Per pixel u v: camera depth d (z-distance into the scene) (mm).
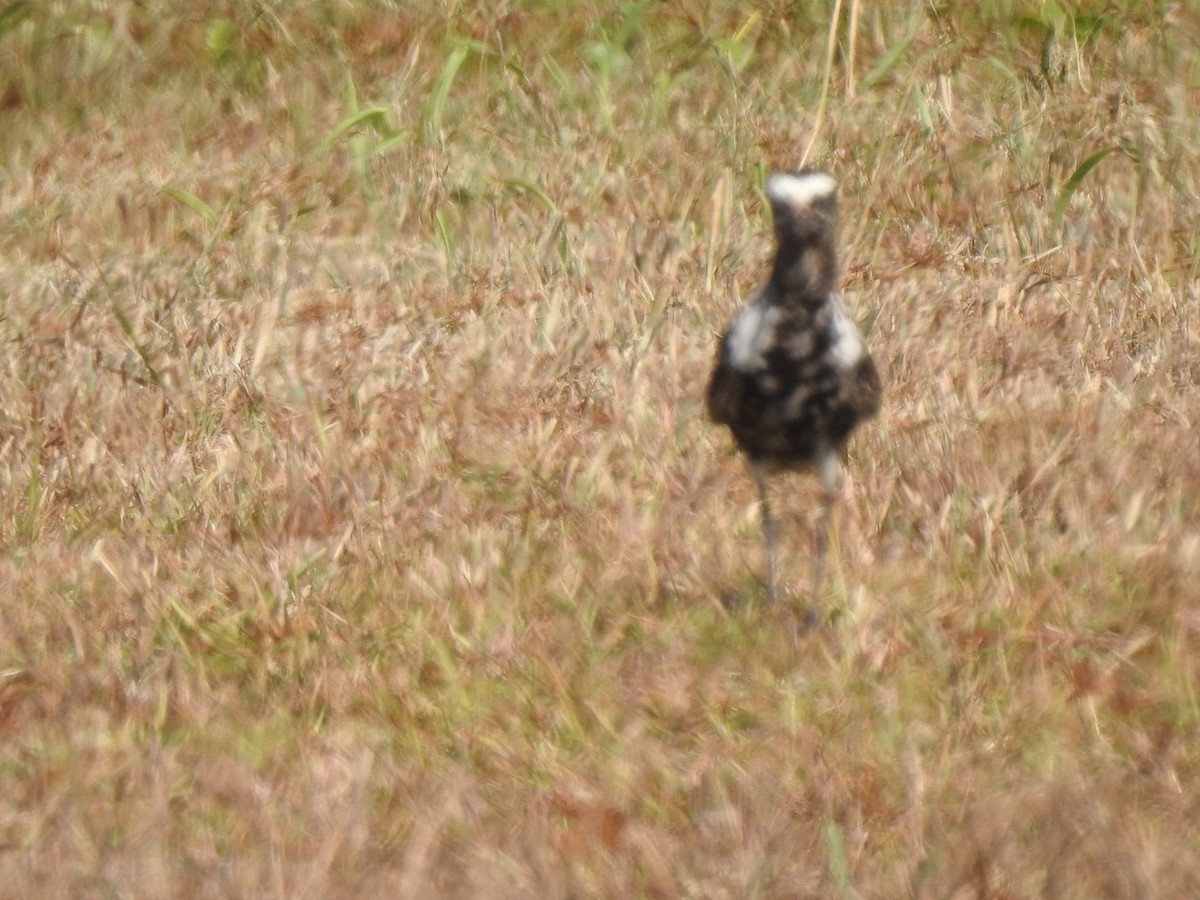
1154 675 13781
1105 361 18625
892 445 16922
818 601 14617
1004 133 24266
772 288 13766
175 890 11516
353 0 27859
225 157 24484
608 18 27906
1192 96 25531
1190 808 12156
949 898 11281
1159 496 15930
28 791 12594
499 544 15664
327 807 12242
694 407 17875
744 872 11492
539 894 11414
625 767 12742
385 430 17578
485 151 24453
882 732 13125
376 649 14227
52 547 15484
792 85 26312
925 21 27406
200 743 13219
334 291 20828
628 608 14836
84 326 19734
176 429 17703
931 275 21078
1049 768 12594
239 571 15055
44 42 26500
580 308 20062
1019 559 14969
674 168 23953
